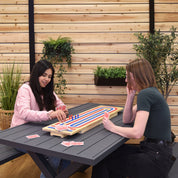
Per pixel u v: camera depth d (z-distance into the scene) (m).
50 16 3.87
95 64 3.89
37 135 1.71
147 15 3.79
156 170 1.56
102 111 2.38
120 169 1.67
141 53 3.46
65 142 1.54
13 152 1.92
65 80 3.80
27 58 3.92
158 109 1.65
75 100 3.94
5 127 3.35
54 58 3.82
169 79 3.33
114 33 3.84
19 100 2.17
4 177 2.56
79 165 1.51
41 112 2.03
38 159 1.68
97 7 3.83
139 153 1.65
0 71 3.93
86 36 3.86
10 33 3.90
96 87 3.89
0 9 3.88
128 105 2.00
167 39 3.24
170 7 3.73
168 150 1.63
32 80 2.27
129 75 1.82
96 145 1.50
